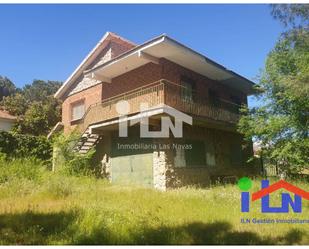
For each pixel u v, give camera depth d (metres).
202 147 14.95
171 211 6.88
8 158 13.04
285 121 12.55
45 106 27.16
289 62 12.61
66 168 13.64
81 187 10.39
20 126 24.67
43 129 26.03
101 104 14.44
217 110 14.52
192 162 14.06
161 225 5.50
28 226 5.41
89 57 18.58
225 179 14.70
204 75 15.72
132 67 14.45
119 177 14.33
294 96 11.27
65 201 7.93
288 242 4.93
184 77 14.45
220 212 7.08
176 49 12.32
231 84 17.45
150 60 12.96
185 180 13.33
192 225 5.75
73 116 19.42
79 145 14.90
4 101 28.86
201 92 15.33
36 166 12.31
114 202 7.90
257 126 13.54
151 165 12.94
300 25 9.01
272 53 13.23
